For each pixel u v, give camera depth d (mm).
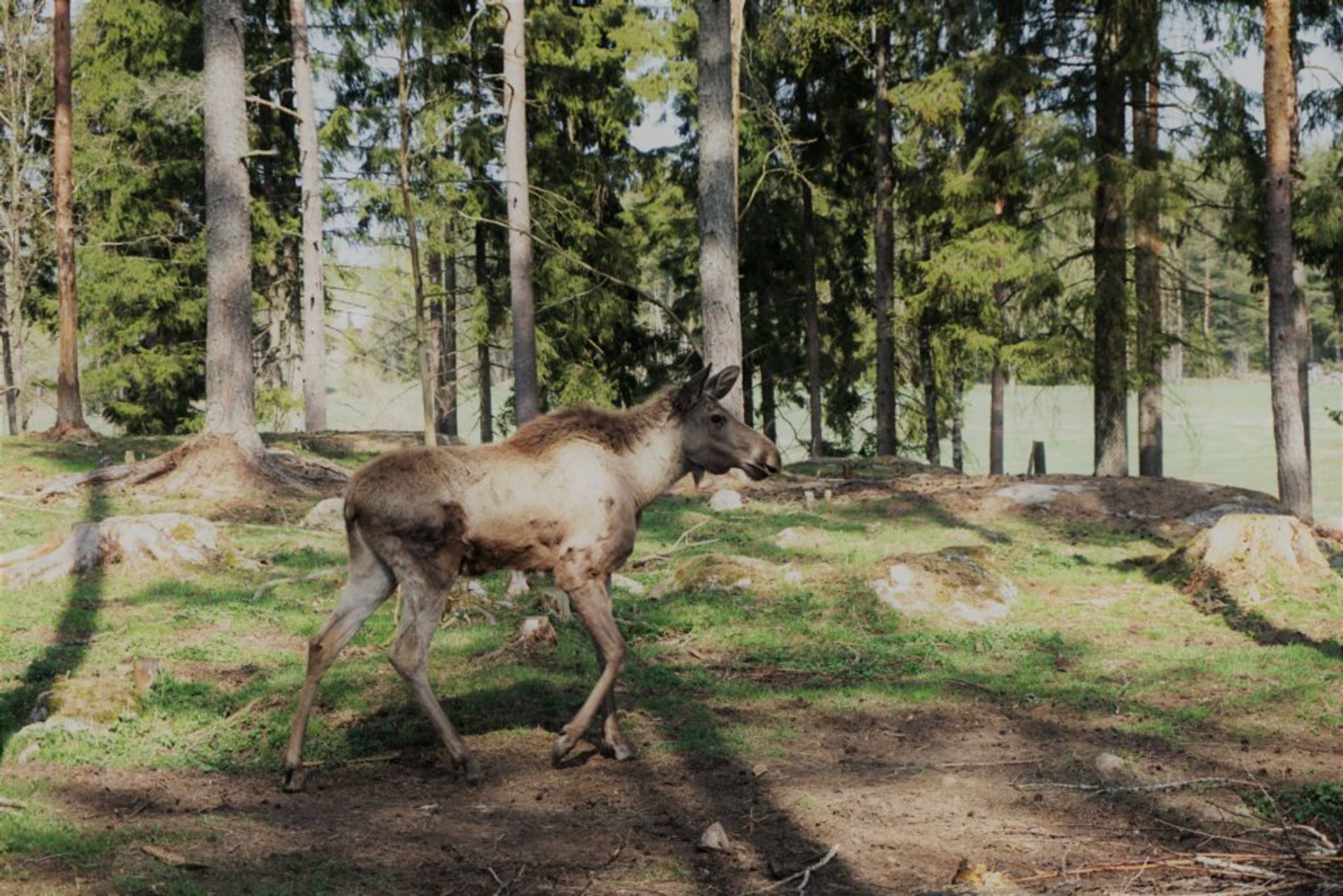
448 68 30703
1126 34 21719
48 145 33219
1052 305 23594
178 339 34406
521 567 6539
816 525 15594
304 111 27953
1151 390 24281
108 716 7098
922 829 5605
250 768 6469
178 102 26203
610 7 30891
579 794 6098
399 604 10016
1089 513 16234
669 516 16188
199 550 12078
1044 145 22156
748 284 33719
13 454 19922
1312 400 59531
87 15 33125
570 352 32156
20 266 32031
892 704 8094
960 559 11625
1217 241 23328
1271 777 6500
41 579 11320
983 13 24484
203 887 4656
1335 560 13016
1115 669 9164
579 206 31156
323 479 18094
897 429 38156
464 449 6441
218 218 17312
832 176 31703
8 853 4871
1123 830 5641
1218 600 11211
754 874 5004
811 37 28469
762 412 35406
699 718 7609
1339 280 23594
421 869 4957
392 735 7109
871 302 34562
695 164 33062
